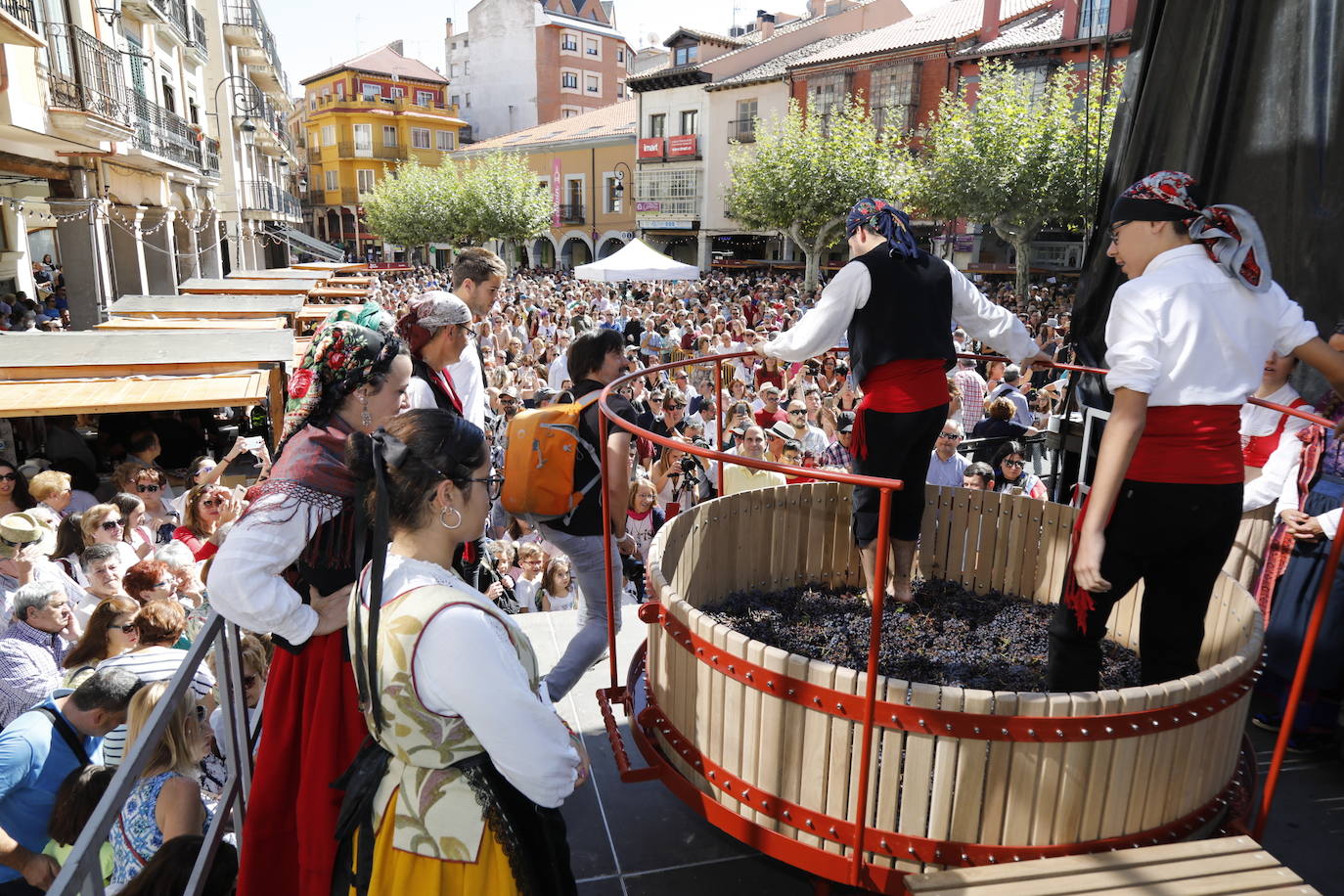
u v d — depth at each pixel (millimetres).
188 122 23766
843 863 1863
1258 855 1765
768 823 1979
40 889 3129
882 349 2572
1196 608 2092
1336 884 2125
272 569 1772
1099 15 22484
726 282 30266
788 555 3381
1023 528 3332
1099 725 1737
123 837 2844
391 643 1409
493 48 63469
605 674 3262
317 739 1886
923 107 29547
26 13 11164
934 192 22984
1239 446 1960
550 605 5523
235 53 31266
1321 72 3092
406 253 57031
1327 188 3092
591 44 64250
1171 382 1861
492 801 1465
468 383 3449
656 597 2314
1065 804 1777
